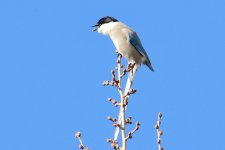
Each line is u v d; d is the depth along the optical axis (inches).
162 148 313.4
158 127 318.7
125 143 340.5
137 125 341.7
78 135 323.9
